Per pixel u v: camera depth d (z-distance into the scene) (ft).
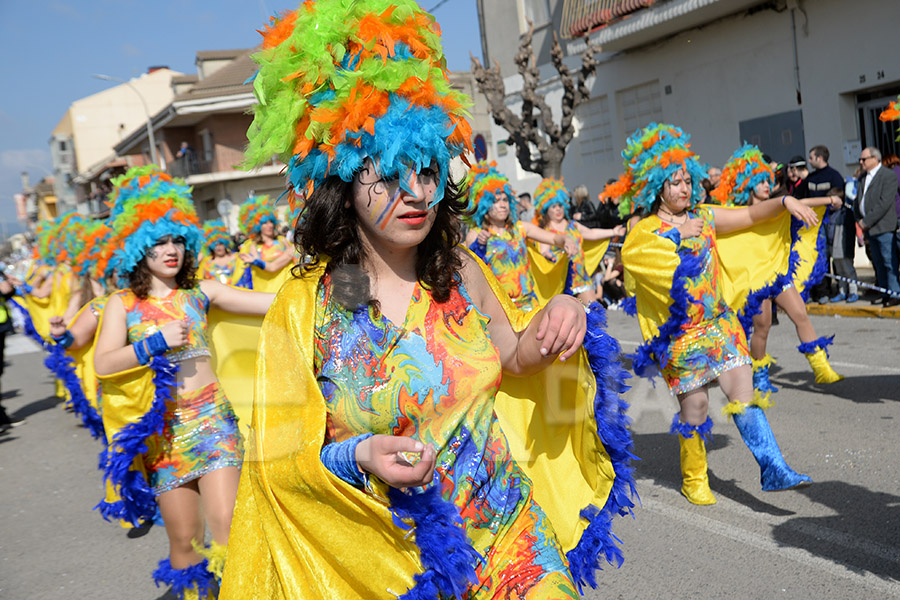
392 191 5.85
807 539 13.12
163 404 11.12
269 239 33.99
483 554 6.08
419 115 5.79
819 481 15.78
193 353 11.54
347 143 5.79
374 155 5.77
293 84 5.91
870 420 19.38
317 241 6.06
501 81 54.60
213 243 38.86
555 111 62.13
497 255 23.12
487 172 23.25
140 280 12.06
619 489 6.54
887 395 21.43
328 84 5.88
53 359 15.67
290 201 6.44
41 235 33.96
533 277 24.66
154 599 14.08
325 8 5.90
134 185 12.58
